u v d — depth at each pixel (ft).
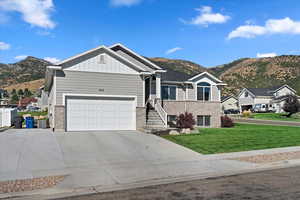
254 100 225.15
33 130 62.59
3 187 25.71
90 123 62.03
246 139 55.16
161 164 35.14
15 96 365.81
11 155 38.34
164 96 82.23
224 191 23.89
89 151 42.06
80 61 61.36
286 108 158.81
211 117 87.20
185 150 44.24
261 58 539.70
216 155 40.96
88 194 23.86
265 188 24.54
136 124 65.62
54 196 23.43
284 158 39.01
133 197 22.72
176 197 22.45
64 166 33.83
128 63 65.62
